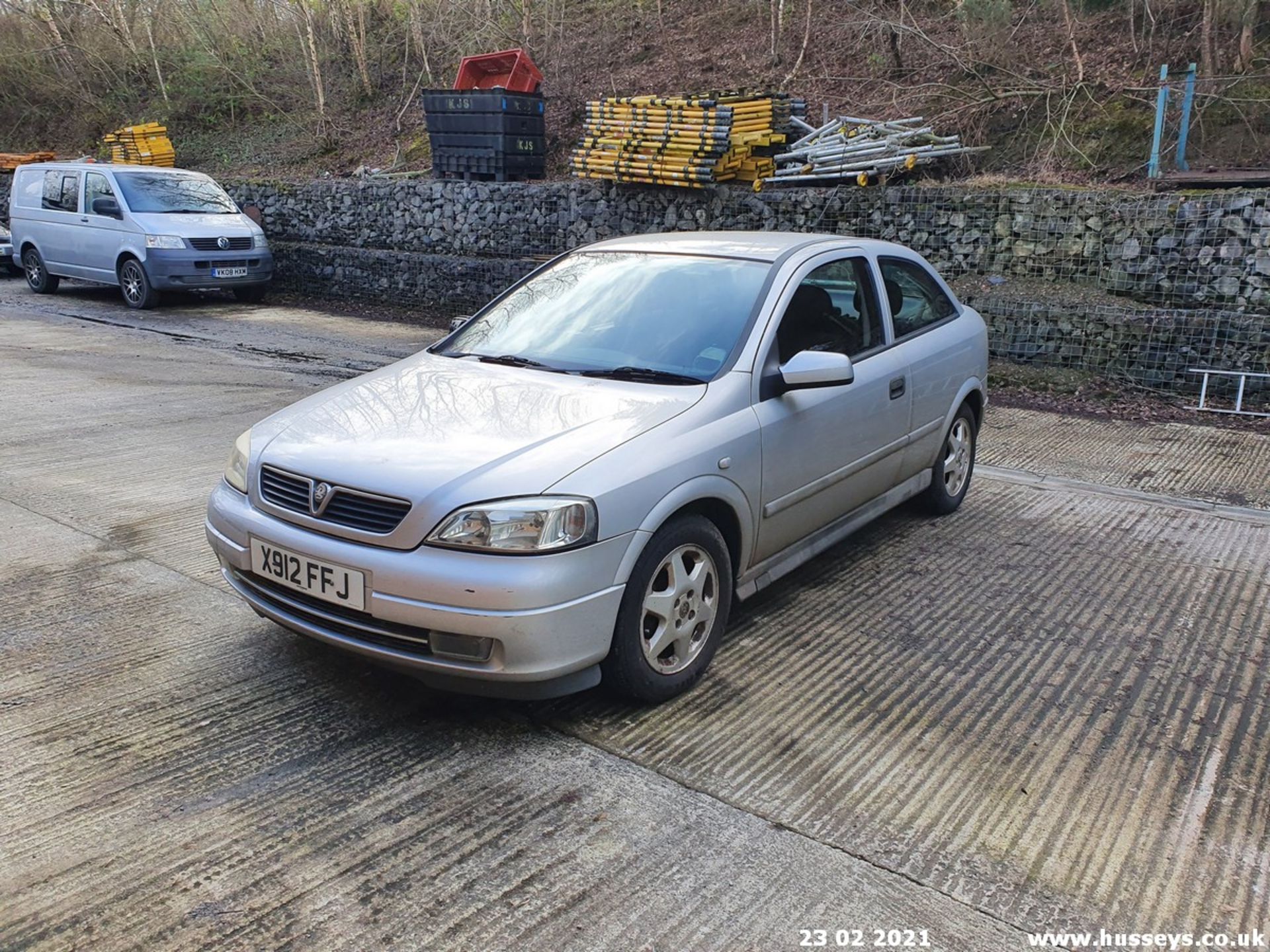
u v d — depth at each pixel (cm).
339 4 1938
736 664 385
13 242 1544
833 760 320
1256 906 257
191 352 1050
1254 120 1037
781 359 399
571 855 271
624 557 319
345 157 1742
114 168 1399
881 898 257
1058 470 668
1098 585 470
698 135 1120
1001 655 397
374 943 238
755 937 243
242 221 1420
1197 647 407
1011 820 291
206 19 2148
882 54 1342
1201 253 885
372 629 315
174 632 400
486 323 457
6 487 579
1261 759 325
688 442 346
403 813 287
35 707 341
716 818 288
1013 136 1148
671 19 1677
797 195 1091
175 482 596
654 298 427
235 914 246
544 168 1397
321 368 980
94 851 268
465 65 1386
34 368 942
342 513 320
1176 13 1205
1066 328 908
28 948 234
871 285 480
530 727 336
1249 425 793
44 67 2331
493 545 300
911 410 488
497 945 238
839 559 499
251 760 312
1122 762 322
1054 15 1300
